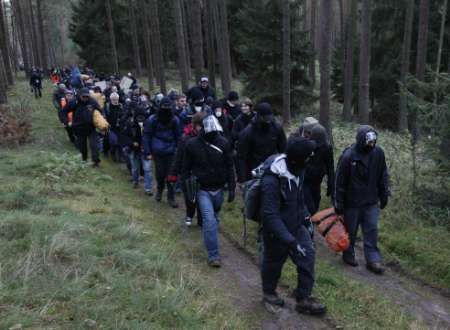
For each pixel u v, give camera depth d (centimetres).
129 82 1930
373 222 600
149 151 818
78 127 1057
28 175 867
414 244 650
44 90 3036
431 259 607
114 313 375
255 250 622
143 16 2889
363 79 1627
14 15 4925
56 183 805
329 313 461
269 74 2061
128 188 926
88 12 3781
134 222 640
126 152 1009
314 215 602
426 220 770
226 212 801
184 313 396
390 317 468
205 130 552
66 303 378
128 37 3938
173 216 763
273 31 2005
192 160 563
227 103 992
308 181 615
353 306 485
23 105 1731
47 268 431
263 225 421
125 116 1039
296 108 2095
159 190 841
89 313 367
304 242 437
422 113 785
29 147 1171
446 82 762
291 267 565
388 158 1053
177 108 958
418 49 1555
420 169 918
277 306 456
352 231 604
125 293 413
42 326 341
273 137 669
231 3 3250
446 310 504
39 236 501
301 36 2062
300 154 400
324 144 605
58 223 551
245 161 674
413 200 813
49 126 1551
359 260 632
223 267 557
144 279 456
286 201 415
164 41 4078
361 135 574
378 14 2217
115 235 564
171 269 491
